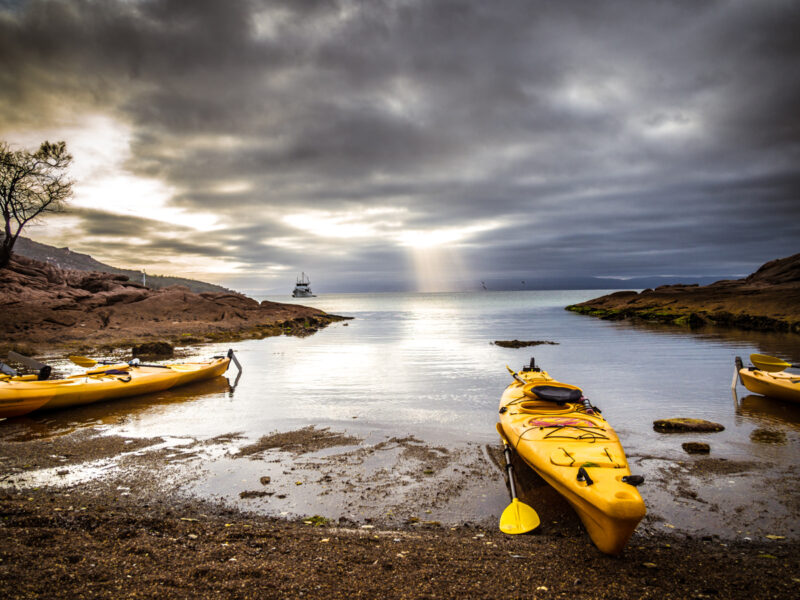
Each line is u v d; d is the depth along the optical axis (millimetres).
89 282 43000
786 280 46094
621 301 60188
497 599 3850
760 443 8656
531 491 6625
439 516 5848
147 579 3900
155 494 6449
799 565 4637
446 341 29266
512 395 9016
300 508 6043
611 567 4527
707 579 4320
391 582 4070
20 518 5234
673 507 6051
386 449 8445
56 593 3576
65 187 40562
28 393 10539
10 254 39594
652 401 12227
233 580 3963
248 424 10172
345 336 33875
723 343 25266
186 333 31938
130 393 12742
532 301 130250
